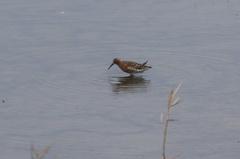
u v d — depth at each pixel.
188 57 29.50
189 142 20.69
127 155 19.70
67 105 24.02
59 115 23.03
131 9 35.94
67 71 27.92
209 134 21.23
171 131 21.56
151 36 32.09
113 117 22.81
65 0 37.53
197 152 19.91
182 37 31.89
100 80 26.95
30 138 21.02
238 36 31.80
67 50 30.36
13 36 31.86
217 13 35.22
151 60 29.31
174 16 34.81
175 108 23.59
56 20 34.12
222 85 25.94
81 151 20.02
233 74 27.22
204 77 27.00
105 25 33.53
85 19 34.34
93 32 32.66
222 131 21.47
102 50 30.47
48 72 27.70
